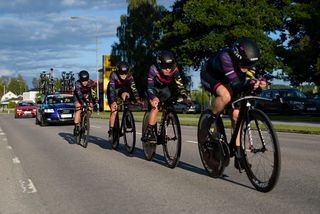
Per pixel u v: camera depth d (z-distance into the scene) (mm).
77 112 11039
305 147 9727
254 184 5195
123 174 6605
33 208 4816
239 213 4293
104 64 47125
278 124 17797
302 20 40125
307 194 4984
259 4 40469
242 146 5312
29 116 38062
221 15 38625
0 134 15938
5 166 7805
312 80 39250
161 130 7203
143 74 59000
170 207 4613
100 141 11906
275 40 42031
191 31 41344
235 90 5410
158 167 7133
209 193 5156
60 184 6051
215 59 5449
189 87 57094
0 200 5223
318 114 27328
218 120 5738
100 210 4633
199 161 7656
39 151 10023
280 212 4273
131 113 8672
